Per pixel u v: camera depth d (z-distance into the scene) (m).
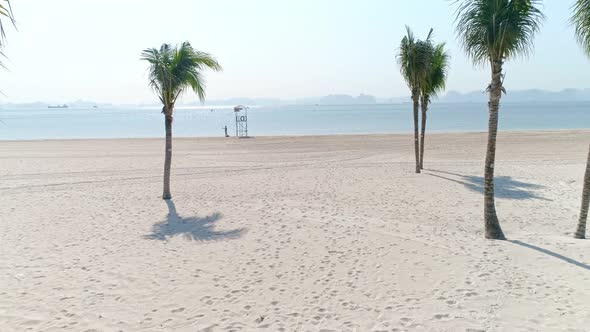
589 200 6.81
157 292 4.92
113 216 8.80
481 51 6.76
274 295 4.78
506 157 18.03
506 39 6.21
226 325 4.09
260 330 3.97
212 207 9.58
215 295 4.81
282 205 9.63
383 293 4.76
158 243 6.89
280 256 6.13
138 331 3.99
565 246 6.36
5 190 11.77
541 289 4.75
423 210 9.03
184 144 27.11
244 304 4.56
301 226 7.76
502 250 6.20
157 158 19.73
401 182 12.50
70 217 8.70
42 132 49.47
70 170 15.84
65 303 4.62
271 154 20.97
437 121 58.16
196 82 10.34
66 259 6.09
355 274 5.36
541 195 10.52
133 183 13.02
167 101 10.32
